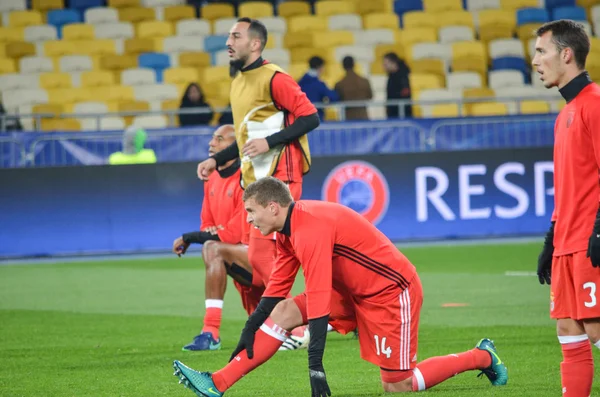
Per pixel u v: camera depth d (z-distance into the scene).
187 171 41.50
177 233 41.41
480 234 43.53
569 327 12.49
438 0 62.62
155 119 52.41
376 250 13.84
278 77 18.62
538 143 45.12
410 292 14.10
